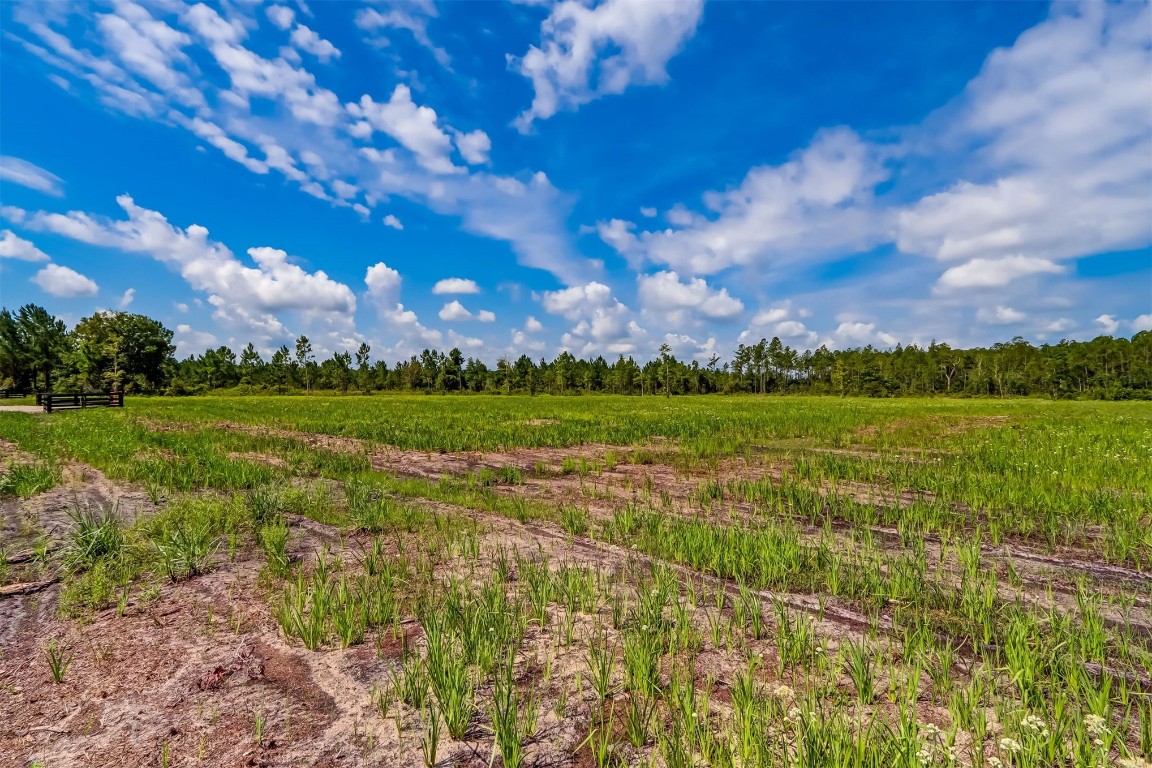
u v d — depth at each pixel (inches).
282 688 132.9
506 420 971.3
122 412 1147.3
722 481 418.6
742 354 4677.7
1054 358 3772.1
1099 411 1417.3
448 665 131.8
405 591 192.1
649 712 118.9
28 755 107.3
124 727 116.6
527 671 141.4
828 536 264.1
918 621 165.0
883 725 111.3
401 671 140.5
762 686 133.0
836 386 3966.5
